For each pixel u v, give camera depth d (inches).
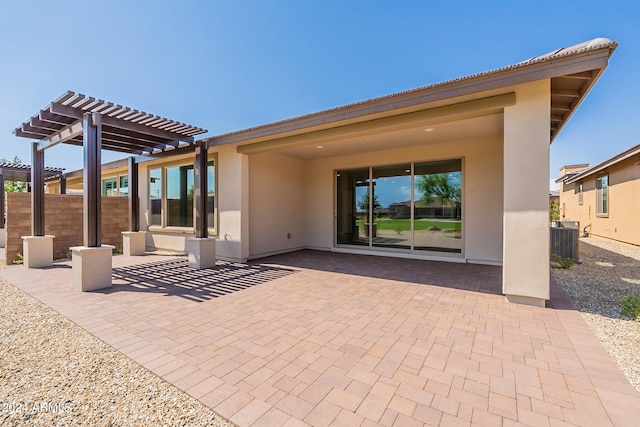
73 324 129.9
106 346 108.7
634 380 85.9
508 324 127.7
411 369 92.0
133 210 341.7
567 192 667.4
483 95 156.3
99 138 199.0
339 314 140.8
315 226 361.4
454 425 67.8
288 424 68.1
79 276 182.2
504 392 80.1
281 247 331.0
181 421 69.8
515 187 152.3
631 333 118.8
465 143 267.1
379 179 318.7
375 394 79.4
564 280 209.5
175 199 343.6
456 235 276.8
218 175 295.7
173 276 221.8
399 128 190.4
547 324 127.5
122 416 71.6
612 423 68.2
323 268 250.8
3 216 423.5
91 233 190.5
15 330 123.4
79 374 90.3
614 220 434.3
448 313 141.5
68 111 193.2
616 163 409.7
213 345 108.7
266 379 86.5
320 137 220.2
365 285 194.4
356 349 105.4
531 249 149.9
